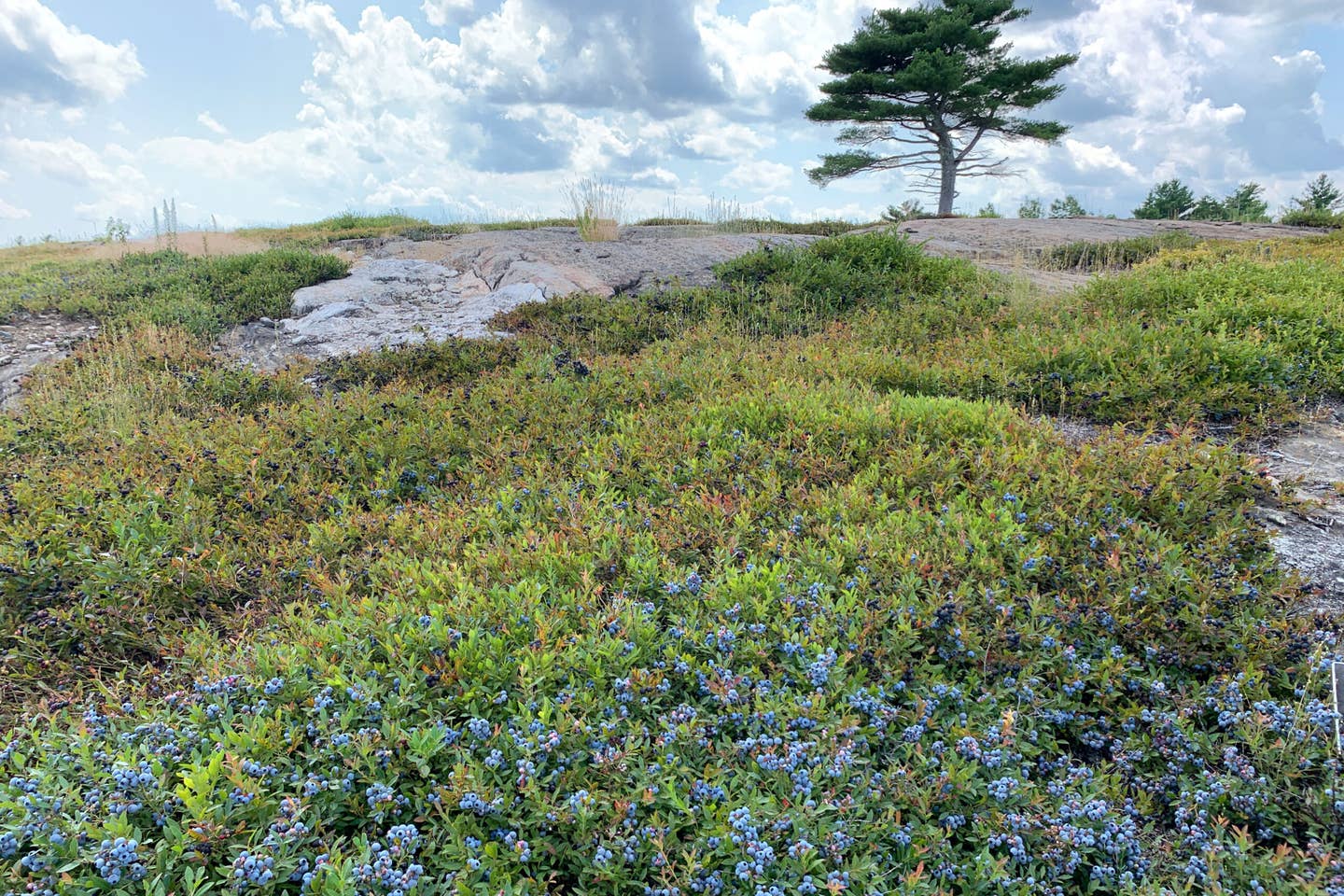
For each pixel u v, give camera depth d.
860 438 5.63
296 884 2.41
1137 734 3.24
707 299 10.62
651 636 3.41
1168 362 6.99
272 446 6.37
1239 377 6.81
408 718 2.90
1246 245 15.58
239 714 2.96
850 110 30.89
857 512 4.59
